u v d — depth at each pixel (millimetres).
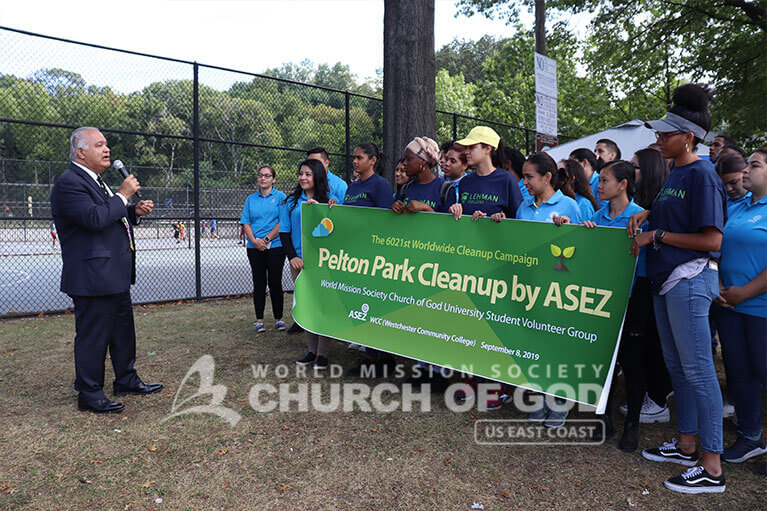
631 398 3180
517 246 3521
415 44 6738
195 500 2596
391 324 4078
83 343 3645
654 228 2816
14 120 7105
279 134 9453
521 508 2539
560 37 17859
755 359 2947
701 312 2676
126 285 3826
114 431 3357
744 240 2979
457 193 4070
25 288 10562
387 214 4098
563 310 3352
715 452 2662
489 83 26203
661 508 2529
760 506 2537
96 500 2580
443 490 2697
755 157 2969
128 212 3992
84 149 3596
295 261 4508
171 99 8672
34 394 4012
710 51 14312
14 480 2758
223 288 10195
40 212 11984
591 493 2670
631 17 15672
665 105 18828
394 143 6867
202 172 10023
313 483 2758
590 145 7816
